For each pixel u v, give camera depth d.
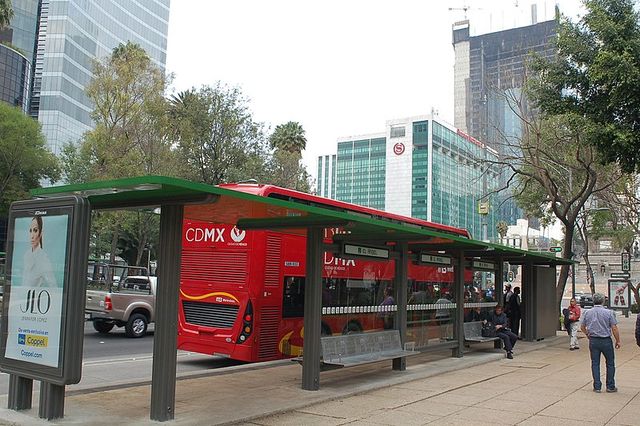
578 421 7.90
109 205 7.55
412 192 103.94
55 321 6.55
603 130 15.59
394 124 108.44
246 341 11.76
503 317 15.51
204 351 12.34
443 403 8.96
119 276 19.17
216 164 36.62
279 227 9.61
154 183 6.12
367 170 131.50
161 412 7.06
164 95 35.78
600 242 71.00
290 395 9.04
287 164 39.38
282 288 12.48
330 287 11.06
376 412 8.20
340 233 11.87
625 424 7.76
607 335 10.38
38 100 87.00
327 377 10.99
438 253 13.91
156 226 39.47
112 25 102.75
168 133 34.94
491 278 17.20
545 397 9.66
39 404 7.20
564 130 23.36
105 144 33.41
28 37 86.75
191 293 12.69
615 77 15.23
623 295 40.00
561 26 18.06
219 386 9.77
